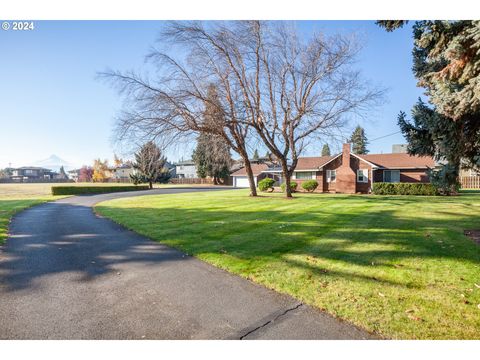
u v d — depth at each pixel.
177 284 4.33
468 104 6.14
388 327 3.08
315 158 33.06
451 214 11.03
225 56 18.36
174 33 16.62
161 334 3.04
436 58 8.18
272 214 11.36
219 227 8.59
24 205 17.11
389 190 24.44
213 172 54.16
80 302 3.74
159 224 9.27
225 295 3.92
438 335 2.95
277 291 4.00
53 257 5.75
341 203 15.76
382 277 4.41
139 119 16.06
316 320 3.25
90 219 10.98
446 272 4.61
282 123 19.56
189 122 17.34
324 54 18.25
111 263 5.36
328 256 5.48
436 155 8.81
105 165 69.25
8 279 4.55
